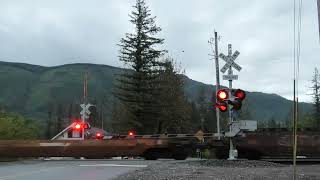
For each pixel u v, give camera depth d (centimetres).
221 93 2177
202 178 1599
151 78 6094
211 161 2323
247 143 3222
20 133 5162
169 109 6719
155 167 2188
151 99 6041
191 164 2278
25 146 3562
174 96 6950
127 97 6056
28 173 2255
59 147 3575
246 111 8400
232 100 2170
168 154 3525
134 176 1800
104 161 3272
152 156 3541
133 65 6094
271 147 3212
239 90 2170
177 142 3484
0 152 3538
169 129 6888
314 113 8294
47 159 3866
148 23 6125
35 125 6956
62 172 2295
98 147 3562
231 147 2400
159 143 3509
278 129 3272
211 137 3438
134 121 5975
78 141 3591
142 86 6066
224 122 7100
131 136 3634
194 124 9256
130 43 6125
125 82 6084
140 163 2886
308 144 3219
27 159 3834
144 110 6025
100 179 1909
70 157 3800
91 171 2327
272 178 1570
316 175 1658
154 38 6128
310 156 3222
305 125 7962
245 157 3256
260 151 3216
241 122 2298
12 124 5084
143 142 3534
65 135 6053
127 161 3231
